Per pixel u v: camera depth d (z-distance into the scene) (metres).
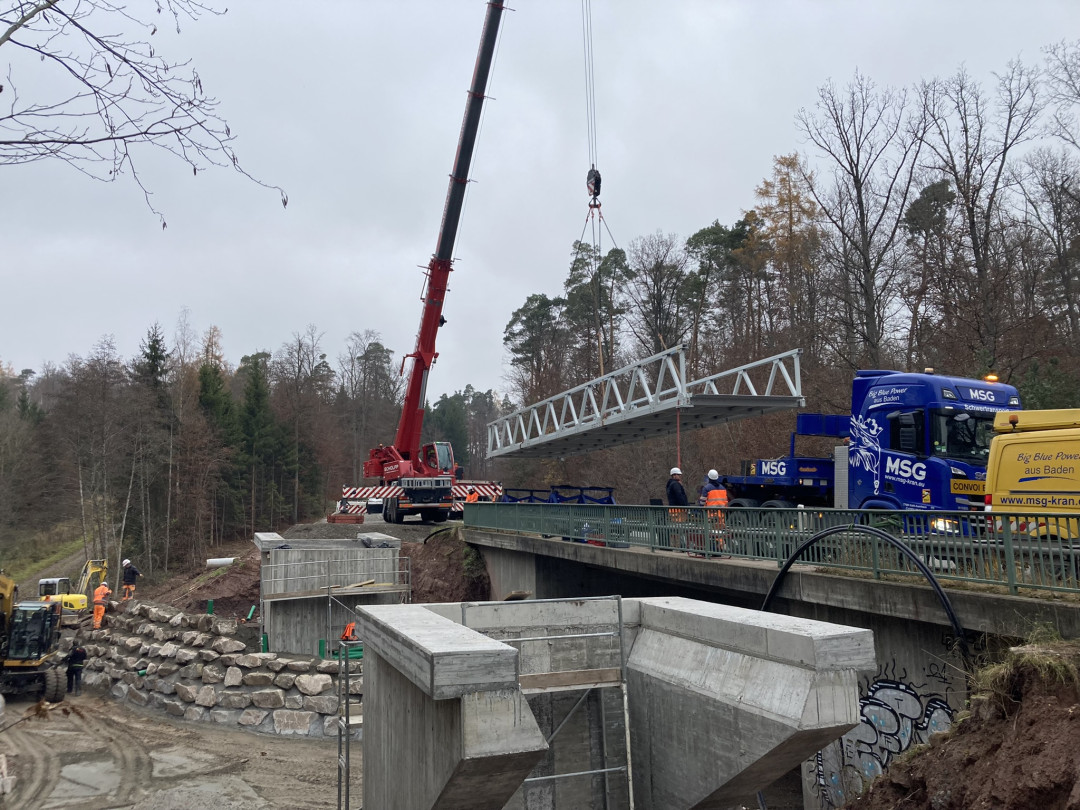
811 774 10.32
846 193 30.58
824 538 10.79
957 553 8.87
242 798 13.40
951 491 12.12
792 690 6.01
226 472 55.25
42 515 54.56
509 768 5.49
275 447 62.12
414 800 6.31
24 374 104.44
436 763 5.73
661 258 47.66
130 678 20.59
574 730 7.99
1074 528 7.77
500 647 5.50
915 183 29.62
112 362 45.81
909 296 29.19
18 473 53.69
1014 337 25.39
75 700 20.48
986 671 6.96
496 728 5.34
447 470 32.28
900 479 12.96
